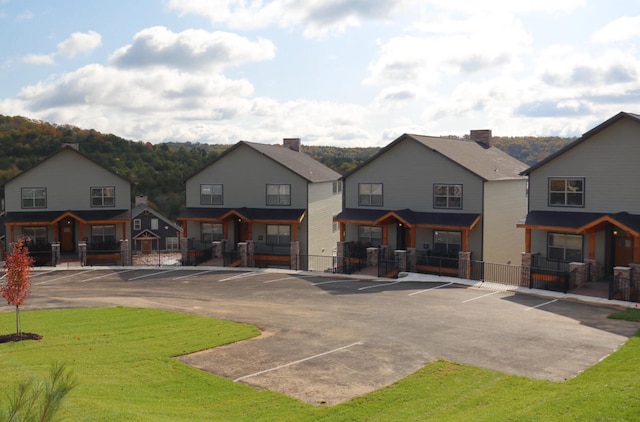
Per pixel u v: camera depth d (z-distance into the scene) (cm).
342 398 1245
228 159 4034
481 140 4059
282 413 1159
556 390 1213
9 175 6556
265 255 3806
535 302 2278
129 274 3262
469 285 2727
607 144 2639
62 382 650
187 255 3794
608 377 1266
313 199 3938
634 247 2409
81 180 4009
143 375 1398
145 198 6391
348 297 2445
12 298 1722
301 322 1952
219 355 1574
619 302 2247
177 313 2106
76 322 1953
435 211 3297
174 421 1080
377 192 3506
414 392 1252
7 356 1520
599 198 2675
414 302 2297
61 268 3466
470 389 1257
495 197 3272
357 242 3531
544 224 2712
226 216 3856
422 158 3334
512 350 1561
